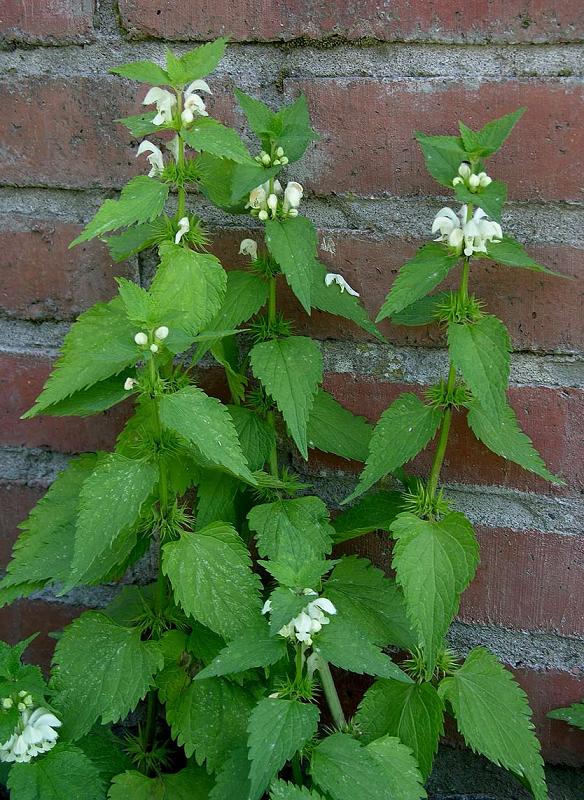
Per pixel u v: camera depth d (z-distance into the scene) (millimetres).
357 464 733
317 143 692
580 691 729
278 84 689
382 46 674
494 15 657
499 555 722
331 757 597
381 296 708
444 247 628
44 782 608
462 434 711
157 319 594
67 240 733
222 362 664
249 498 707
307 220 633
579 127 660
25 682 618
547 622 726
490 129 608
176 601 620
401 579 628
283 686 606
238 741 639
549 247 678
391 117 681
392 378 718
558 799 720
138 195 616
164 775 667
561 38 653
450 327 618
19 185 730
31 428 766
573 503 708
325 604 593
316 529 659
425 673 668
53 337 752
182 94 634
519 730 655
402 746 630
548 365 696
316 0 672
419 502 659
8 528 783
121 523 594
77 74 706
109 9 694
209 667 589
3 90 714
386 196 693
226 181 641
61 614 785
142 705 750
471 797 721
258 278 667
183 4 686
